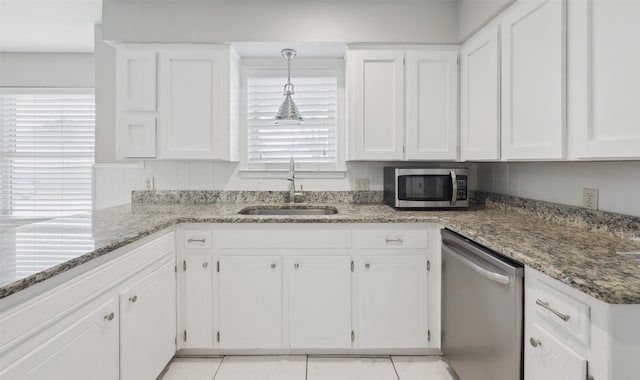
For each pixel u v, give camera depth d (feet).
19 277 3.17
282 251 6.98
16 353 3.14
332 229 6.98
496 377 4.65
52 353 3.55
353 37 8.17
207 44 8.20
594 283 3.11
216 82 8.19
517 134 5.79
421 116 8.22
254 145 9.57
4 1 8.30
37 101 12.11
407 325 7.01
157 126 8.18
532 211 6.94
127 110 8.13
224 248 6.96
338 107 9.55
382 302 7.00
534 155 5.30
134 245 5.24
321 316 7.00
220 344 7.00
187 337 6.98
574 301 3.33
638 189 4.76
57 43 11.03
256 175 9.43
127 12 8.05
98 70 9.50
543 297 3.80
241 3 8.15
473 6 7.25
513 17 5.85
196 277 6.97
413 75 8.20
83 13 8.90
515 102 5.84
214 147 8.21
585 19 4.25
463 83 8.03
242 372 6.59
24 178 12.12
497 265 4.56
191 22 8.11
